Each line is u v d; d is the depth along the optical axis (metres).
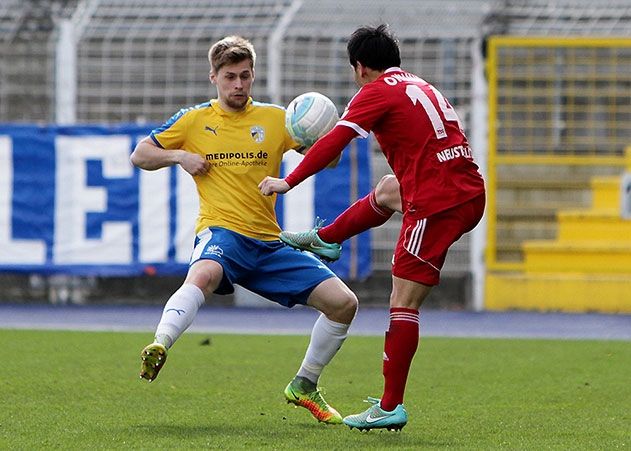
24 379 30.30
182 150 24.41
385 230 57.84
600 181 58.94
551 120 58.28
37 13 58.09
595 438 21.73
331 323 23.92
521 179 58.91
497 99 57.88
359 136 21.94
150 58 58.25
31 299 58.75
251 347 39.38
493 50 56.97
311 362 23.86
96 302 58.88
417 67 57.25
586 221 58.50
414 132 21.91
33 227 56.66
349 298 23.81
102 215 56.47
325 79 57.25
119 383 29.73
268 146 24.45
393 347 22.08
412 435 22.02
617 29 57.66
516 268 58.03
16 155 56.69
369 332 46.81
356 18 57.34
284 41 57.22
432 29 57.12
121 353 37.09
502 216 58.84
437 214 21.88
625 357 37.50
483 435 22.05
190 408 25.53
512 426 23.34
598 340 43.44
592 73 58.28
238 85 24.11
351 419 22.20
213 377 31.20
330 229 23.69
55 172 56.62
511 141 58.31
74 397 27.08
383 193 23.30
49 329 45.84
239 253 24.02
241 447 20.17
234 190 24.27
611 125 58.50
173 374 31.81
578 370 33.81
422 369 33.88
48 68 57.97
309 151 21.97
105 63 58.28
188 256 56.19
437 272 22.19
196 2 58.38
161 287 58.91
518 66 58.16
